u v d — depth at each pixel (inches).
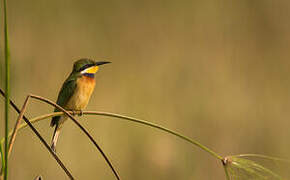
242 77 543.5
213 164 448.8
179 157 444.1
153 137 464.8
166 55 566.3
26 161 412.5
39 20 544.4
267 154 464.8
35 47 514.9
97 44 565.3
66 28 556.1
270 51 590.9
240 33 600.1
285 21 608.1
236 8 615.8
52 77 494.0
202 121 480.7
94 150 442.6
